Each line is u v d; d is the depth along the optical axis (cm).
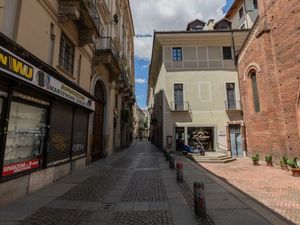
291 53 1269
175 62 2356
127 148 3050
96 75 1491
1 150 576
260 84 1609
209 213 539
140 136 8850
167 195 700
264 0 1514
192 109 2275
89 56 1348
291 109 1270
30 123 725
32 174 721
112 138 2014
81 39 1153
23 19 690
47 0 833
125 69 2970
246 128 1881
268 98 1473
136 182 886
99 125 1666
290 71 1277
